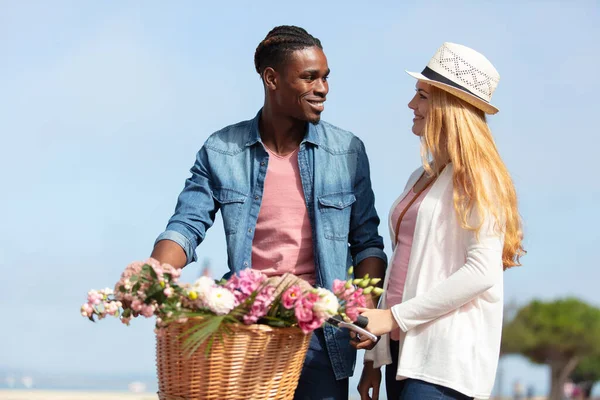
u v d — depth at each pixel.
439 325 4.20
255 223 4.69
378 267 4.75
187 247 4.60
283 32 4.65
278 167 4.73
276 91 4.65
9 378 98.81
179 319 3.61
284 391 3.86
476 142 4.28
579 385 60.38
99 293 3.69
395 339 4.42
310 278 4.66
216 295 3.61
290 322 3.77
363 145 4.88
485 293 4.25
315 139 4.75
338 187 4.73
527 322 59.72
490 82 4.46
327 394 4.57
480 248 4.17
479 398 4.17
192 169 4.89
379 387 4.60
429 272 4.27
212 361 3.68
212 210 4.80
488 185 4.21
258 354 3.72
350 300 3.86
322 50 4.67
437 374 4.14
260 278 3.73
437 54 4.50
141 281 3.64
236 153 4.79
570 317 58.62
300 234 4.67
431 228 4.30
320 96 4.64
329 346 4.58
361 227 4.82
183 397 3.75
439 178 4.39
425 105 4.46
